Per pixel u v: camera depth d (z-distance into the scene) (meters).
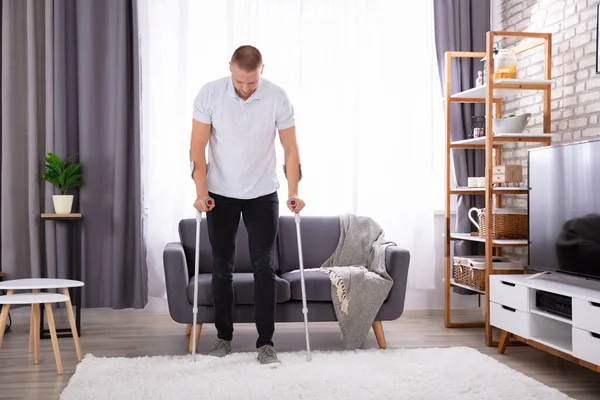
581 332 2.98
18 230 4.55
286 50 4.83
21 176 4.56
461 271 4.52
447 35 4.86
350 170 4.89
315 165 4.84
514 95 4.70
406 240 4.91
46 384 2.99
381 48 4.89
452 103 4.85
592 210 3.24
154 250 4.69
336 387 2.82
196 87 4.75
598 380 3.12
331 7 4.86
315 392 2.75
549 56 4.09
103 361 3.29
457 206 4.87
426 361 3.29
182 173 4.68
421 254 4.93
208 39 4.75
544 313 3.30
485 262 4.25
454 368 3.16
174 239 4.68
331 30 4.85
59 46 4.53
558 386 3.01
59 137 4.54
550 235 3.59
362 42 4.88
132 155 4.62
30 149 4.51
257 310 3.26
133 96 4.61
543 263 3.66
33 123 4.51
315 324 4.43
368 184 4.89
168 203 4.68
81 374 3.05
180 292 3.57
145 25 4.66
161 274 4.70
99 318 4.60
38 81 4.61
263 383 2.87
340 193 4.86
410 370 3.11
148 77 4.68
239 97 3.20
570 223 3.42
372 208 4.89
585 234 3.29
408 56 4.93
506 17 4.80
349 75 4.88
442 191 5.10
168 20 4.69
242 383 2.87
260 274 3.27
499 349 3.68
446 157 4.60
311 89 4.85
